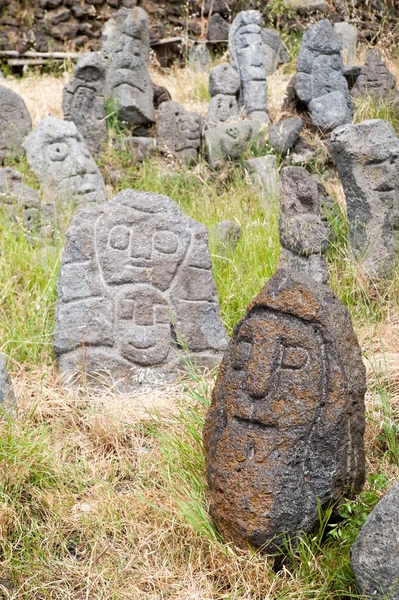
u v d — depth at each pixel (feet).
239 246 16.93
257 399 8.86
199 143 22.94
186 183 21.94
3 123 21.84
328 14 33.17
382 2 33.24
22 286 15.60
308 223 14.67
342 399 8.64
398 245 16.52
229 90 25.16
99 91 23.84
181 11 33.42
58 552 9.33
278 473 8.53
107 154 23.04
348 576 8.45
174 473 10.17
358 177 16.38
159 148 23.17
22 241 16.62
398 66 28.40
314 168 21.91
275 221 18.10
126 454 11.16
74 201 19.93
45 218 18.57
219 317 13.83
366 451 10.68
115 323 13.20
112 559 9.14
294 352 8.79
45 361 13.58
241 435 8.83
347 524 8.86
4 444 10.24
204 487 9.80
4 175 18.76
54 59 31.32
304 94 23.98
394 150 16.47
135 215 13.69
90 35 32.37
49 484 10.17
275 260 16.28
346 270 16.19
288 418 8.63
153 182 21.83
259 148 22.50
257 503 8.52
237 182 21.03
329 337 8.75
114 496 10.08
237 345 9.27
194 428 10.54
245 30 25.76
